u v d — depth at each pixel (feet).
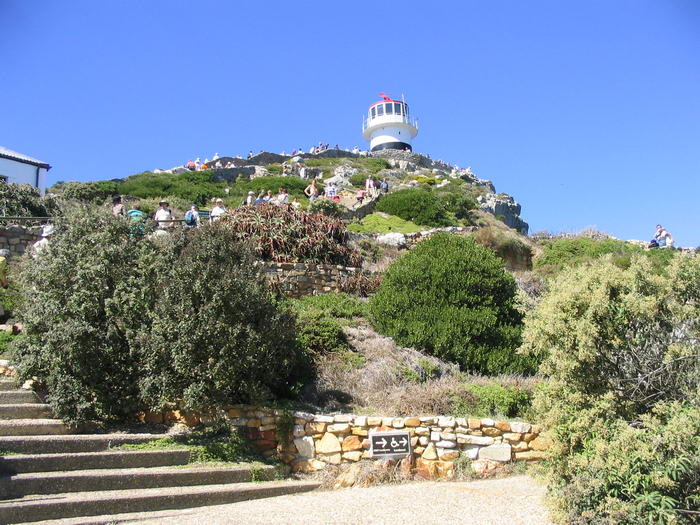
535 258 75.05
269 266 43.70
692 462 16.90
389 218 92.12
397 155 197.77
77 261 26.76
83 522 17.66
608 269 21.54
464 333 34.12
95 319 25.76
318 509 19.80
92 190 98.12
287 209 51.21
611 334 20.79
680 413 18.25
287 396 28.27
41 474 19.70
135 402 25.58
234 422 25.52
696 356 19.49
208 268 25.18
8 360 26.50
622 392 20.51
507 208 144.46
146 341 24.27
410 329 34.40
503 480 23.86
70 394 23.84
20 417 23.54
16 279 29.17
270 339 25.73
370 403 28.07
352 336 34.09
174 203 96.37
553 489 19.52
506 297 37.47
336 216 82.48
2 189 71.72
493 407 27.73
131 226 29.30
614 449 18.20
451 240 40.32
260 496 21.71
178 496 19.97
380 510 19.76
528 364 33.65
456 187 143.43
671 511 16.52
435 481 23.98
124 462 21.70
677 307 20.71
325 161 167.94
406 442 24.52
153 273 26.86
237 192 117.29
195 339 23.66
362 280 46.73
